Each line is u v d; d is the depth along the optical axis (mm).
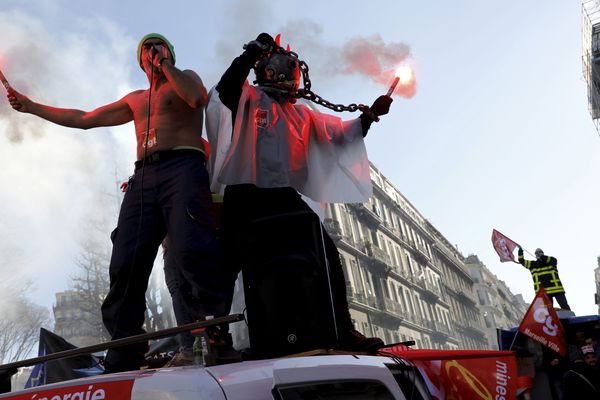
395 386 2232
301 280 2389
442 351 4129
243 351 2451
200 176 2639
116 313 2590
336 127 3178
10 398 1849
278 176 2754
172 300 3043
